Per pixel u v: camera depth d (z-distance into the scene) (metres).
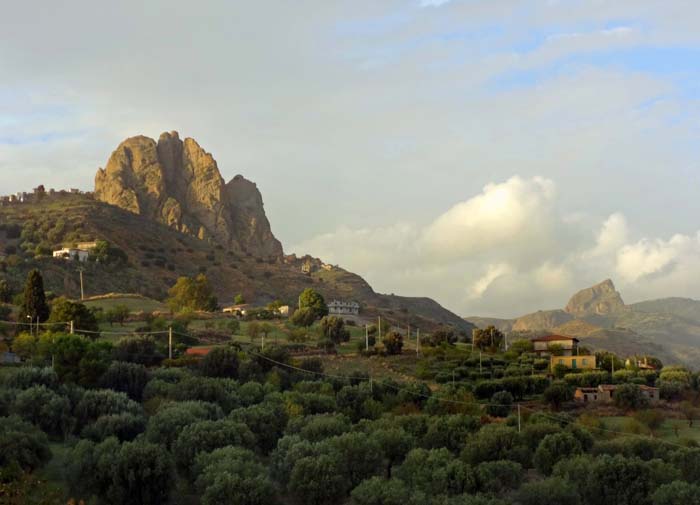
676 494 72.81
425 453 83.88
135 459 73.44
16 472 49.53
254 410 94.88
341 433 91.56
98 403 94.25
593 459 84.94
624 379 142.75
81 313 155.00
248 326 192.88
